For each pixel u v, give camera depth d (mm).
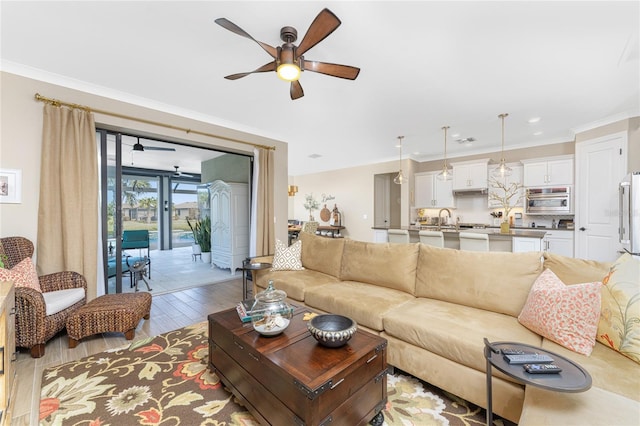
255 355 1512
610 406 1041
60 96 2861
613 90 3150
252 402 1553
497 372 1530
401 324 1943
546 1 1805
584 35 2152
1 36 2176
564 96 3316
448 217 6762
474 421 1591
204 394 1839
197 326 2947
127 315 2580
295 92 2490
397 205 8148
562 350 1466
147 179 8523
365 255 2932
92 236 2955
